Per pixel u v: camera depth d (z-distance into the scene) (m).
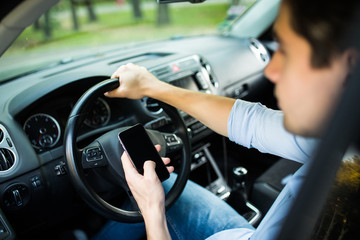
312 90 0.40
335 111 0.28
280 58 0.45
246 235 0.84
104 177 1.07
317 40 0.37
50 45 4.11
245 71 1.90
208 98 0.89
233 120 0.83
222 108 0.86
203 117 0.88
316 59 0.38
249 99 2.03
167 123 1.36
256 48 2.03
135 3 7.64
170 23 6.66
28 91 1.22
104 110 1.36
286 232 0.33
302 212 0.30
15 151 1.11
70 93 1.33
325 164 0.28
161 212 0.71
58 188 1.23
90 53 1.84
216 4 6.43
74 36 5.63
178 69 1.60
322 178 0.29
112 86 0.97
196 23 6.07
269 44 2.12
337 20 0.34
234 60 1.87
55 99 1.28
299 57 0.40
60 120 1.28
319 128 0.40
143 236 1.22
